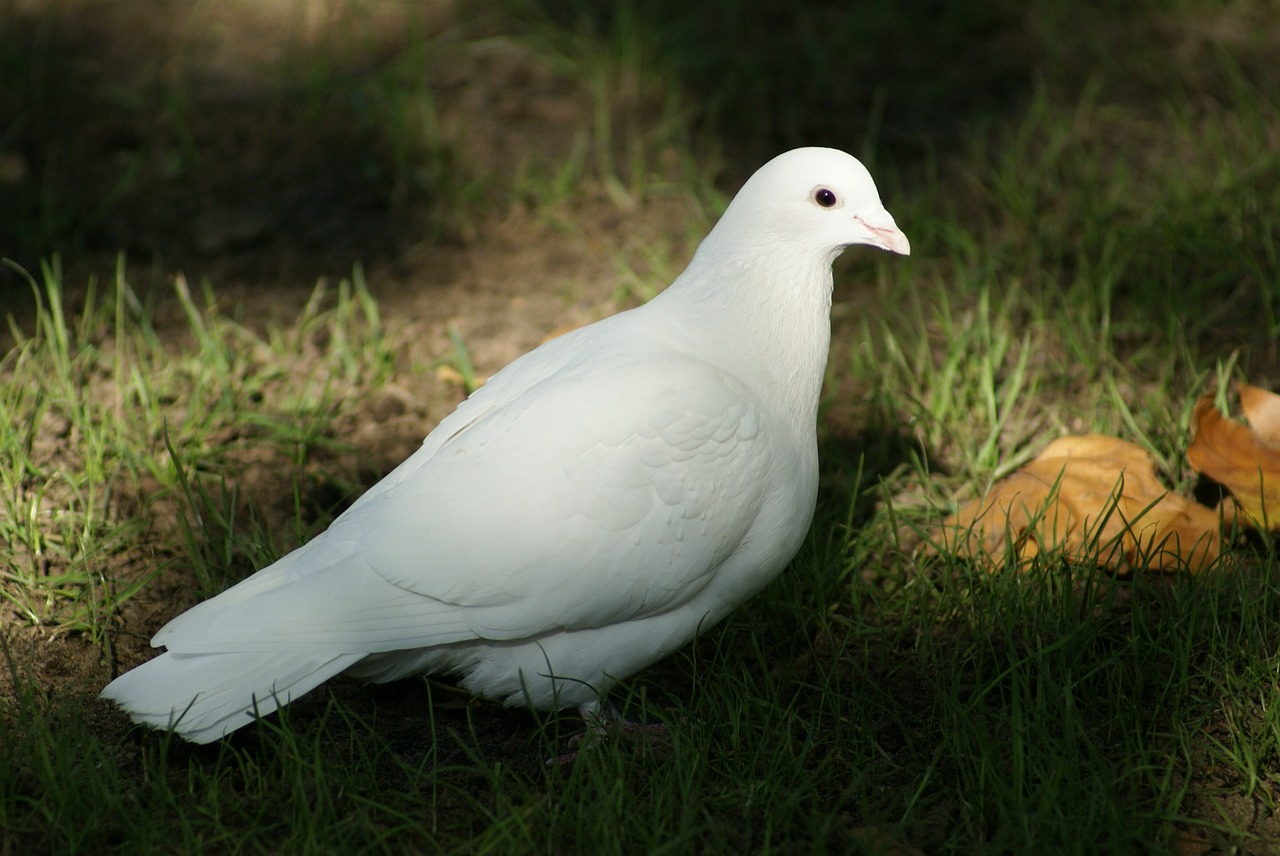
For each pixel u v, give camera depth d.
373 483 6.20
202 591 5.51
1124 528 5.29
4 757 4.46
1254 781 4.49
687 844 4.23
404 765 4.60
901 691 5.05
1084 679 4.86
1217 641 4.99
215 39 10.17
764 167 4.82
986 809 4.41
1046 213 8.15
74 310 7.43
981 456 6.17
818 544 5.66
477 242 8.23
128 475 6.10
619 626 4.58
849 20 10.29
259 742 4.78
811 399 4.88
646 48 9.82
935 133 9.11
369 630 4.37
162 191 8.52
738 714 4.70
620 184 8.67
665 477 4.40
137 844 4.21
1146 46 9.98
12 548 5.55
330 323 7.37
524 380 4.82
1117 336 7.09
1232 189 7.95
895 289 7.63
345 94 9.34
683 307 4.86
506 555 4.37
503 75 9.75
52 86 9.48
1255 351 6.89
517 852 4.20
